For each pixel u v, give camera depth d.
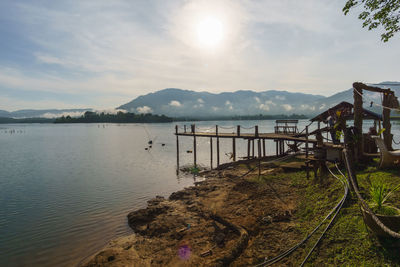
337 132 11.46
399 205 7.48
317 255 6.80
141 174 27.19
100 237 12.11
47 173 28.86
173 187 21.11
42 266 9.90
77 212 15.77
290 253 7.27
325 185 11.14
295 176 14.53
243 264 7.40
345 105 20.31
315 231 7.86
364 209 6.75
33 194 20.20
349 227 7.43
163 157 40.34
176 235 10.47
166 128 173.00
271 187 13.74
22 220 14.63
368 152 13.30
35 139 86.94
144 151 49.06
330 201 9.56
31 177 26.80
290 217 9.69
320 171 12.84
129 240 11.20
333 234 7.39
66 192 20.56
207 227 10.77
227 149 49.81
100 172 28.84
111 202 17.56
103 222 13.95
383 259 5.92
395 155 10.30
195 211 13.05
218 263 7.58
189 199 15.55
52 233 12.79
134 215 13.97
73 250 11.02
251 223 9.91
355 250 6.50
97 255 9.35
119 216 14.73
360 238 6.82
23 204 17.66
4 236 12.53
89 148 56.09
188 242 9.66
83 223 13.95
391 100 12.89
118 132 129.38
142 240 10.74
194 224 11.36
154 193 19.47
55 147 59.28
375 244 6.41
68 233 12.73
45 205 17.34
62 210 16.25
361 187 9.30
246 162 26.33
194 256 8.55
